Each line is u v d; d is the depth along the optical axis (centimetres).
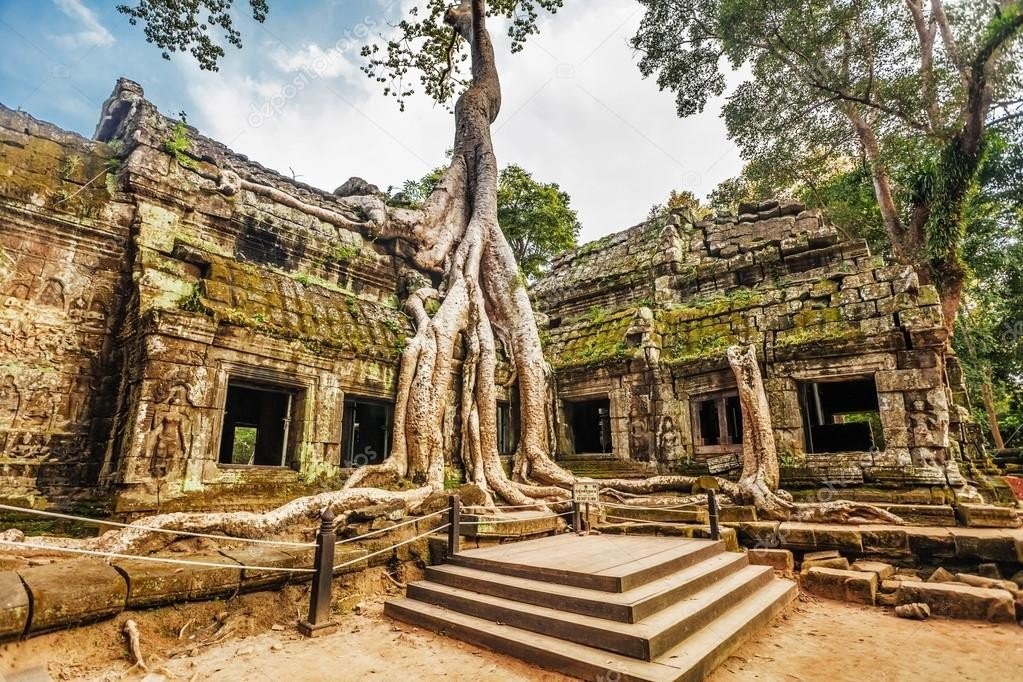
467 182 1420
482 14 1638
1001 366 1933
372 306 1108
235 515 641
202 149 994
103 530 618
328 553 546
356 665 441
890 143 1493
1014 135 1377
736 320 1126
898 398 895
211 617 511
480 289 1223
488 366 1105
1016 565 633
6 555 493
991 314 1878
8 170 768
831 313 998
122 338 798
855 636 513
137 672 417
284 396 1073
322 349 908
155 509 654
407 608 560
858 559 723
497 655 461
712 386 1095
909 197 1497
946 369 1119
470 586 582
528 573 561
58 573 449
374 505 774
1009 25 1129
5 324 718
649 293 1393
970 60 1235
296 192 1139
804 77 1451
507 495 986
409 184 1572
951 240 1279
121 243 848
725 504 916
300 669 432
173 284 823
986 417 2162
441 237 1309
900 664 442
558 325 1561
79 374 773
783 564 723
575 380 1293
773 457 941
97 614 434
